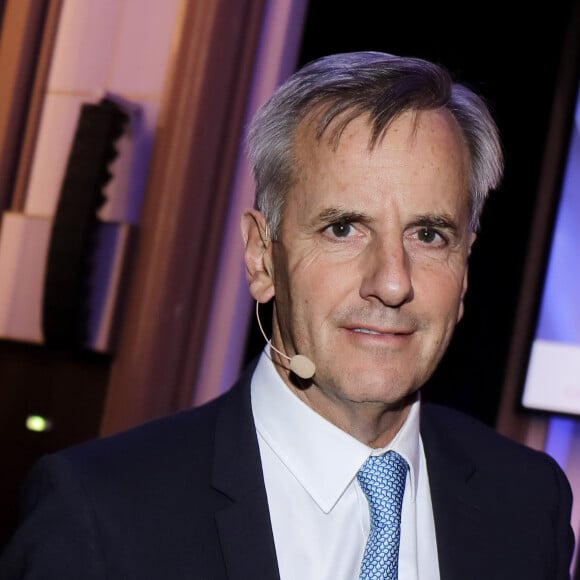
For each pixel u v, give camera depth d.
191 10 4.42
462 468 1.88
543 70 4.39
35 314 4.47
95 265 4.38
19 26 4.50
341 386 1.59
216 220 4.46
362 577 1.63
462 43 4.37
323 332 1.59
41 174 4.52
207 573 1.54
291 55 4.43
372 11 4.36
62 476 1.57
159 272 4.39
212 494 1.63
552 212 4.44
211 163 4.42
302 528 1.66
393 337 1.58
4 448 4.49
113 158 4.40
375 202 1.55
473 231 1.74
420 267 1.60
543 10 4.37
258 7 4.41
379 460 1.71
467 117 1.68
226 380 4.46
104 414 4.43
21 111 4.52
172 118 4.41
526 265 4.48
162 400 4.42
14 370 4.50
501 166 1.74
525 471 1.97
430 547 1.75
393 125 1.56
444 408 2.13
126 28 4.49
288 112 1.63
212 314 4.47
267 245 1.74
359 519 1.69
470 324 4.45
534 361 4.45
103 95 4.38
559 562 1.88
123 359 4.42
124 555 1.52
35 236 4.49
